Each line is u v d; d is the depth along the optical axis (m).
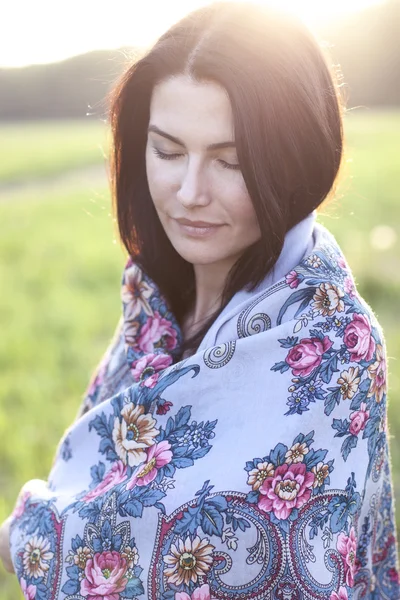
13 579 2.94
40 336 6.10
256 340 1.48
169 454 1.50
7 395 4.76
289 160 1.47
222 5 1.47
